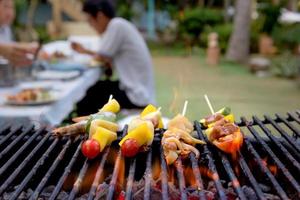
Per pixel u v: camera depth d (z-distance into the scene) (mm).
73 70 3834
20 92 2846
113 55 3977
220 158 1428
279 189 1173
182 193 1171
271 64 9305
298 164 1275
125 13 14062
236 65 10391
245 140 1473
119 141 1477
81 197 1413
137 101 3934
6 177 1494
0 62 3133
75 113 4062
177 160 1340
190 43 13703
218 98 6641
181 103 6156
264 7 13281
